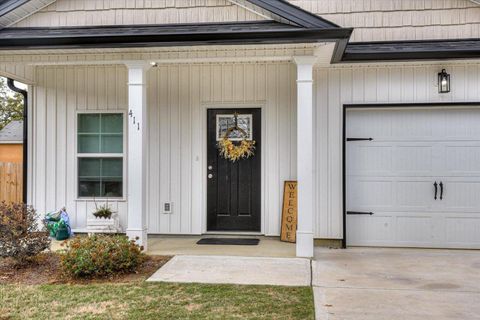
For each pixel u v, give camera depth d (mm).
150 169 6855
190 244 6227
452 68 6180
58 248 5902
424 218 6328
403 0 6418
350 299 3889
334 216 6367
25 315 3438
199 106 6777
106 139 6973
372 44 6273
